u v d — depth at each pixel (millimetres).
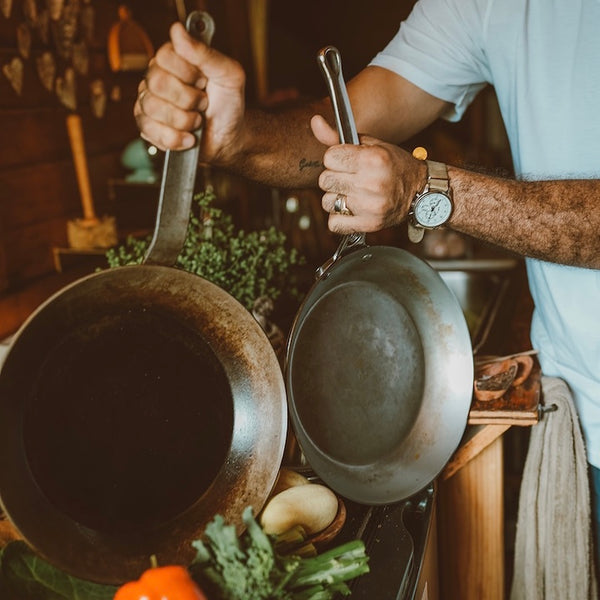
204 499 1088
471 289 3275
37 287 2453
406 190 1131
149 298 1009
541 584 1604
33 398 938
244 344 1086
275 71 5629
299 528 1126
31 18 2463
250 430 1113
